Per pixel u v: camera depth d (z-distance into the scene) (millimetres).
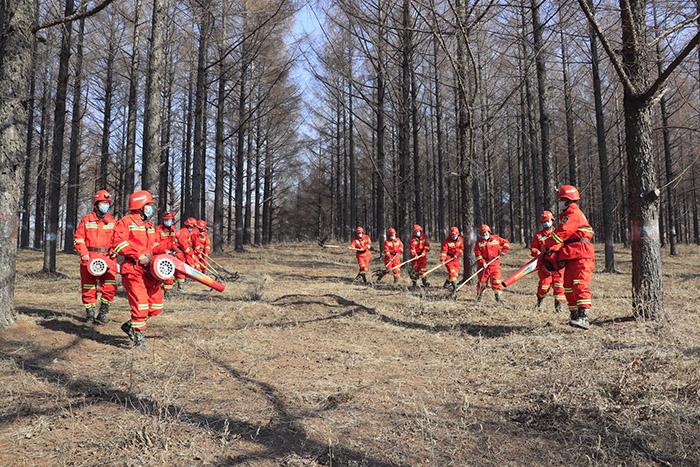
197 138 18641
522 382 4629
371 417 3844
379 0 10664
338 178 40875
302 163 40062
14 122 6176
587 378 4391
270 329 7137
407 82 14672
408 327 7484
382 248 19234
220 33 16688
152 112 10195
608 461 3090
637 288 6988
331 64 13633
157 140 10266
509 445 3361
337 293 11047
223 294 10930
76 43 15609
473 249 12039
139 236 5891
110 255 5840
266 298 10188
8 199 6133
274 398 4238
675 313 7773
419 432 3557
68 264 17766
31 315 7219
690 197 44750
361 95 14000
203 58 16578
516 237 44750
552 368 4918
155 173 10211
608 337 6066
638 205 7051
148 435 3336
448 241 12586
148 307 5980
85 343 5965
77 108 18812
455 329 7340
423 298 10320
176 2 12812
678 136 22625
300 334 6879
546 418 3748
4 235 6109
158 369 4996
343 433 3555
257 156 35875
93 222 7121
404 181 16750
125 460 3053
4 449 3154
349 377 4891
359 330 7180
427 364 5438
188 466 3023
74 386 4414
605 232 17438
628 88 7047
